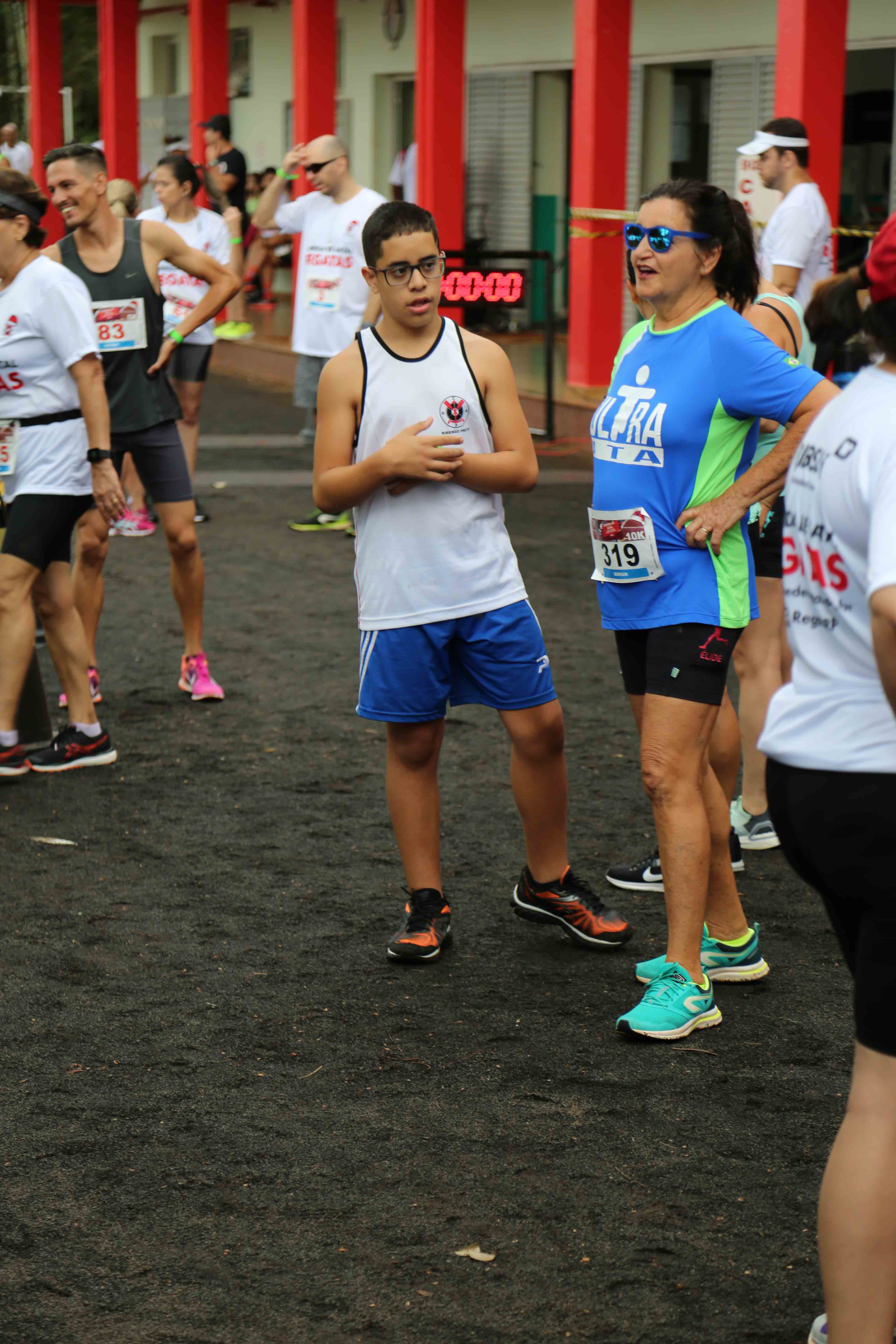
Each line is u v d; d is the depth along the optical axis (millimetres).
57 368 7703
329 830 7426
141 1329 3832
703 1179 4484
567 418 19422
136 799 7844
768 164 11547
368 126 30375
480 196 27609
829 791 3357
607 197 19672
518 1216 4309
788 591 3531
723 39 22172
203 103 29562
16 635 7984
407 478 5570
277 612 11531
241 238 17688
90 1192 4438
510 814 7617
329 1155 4625
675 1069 5145
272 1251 4160
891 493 3133
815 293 6949
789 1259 4105
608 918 6148
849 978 5863
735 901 5746
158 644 10672
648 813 7609
